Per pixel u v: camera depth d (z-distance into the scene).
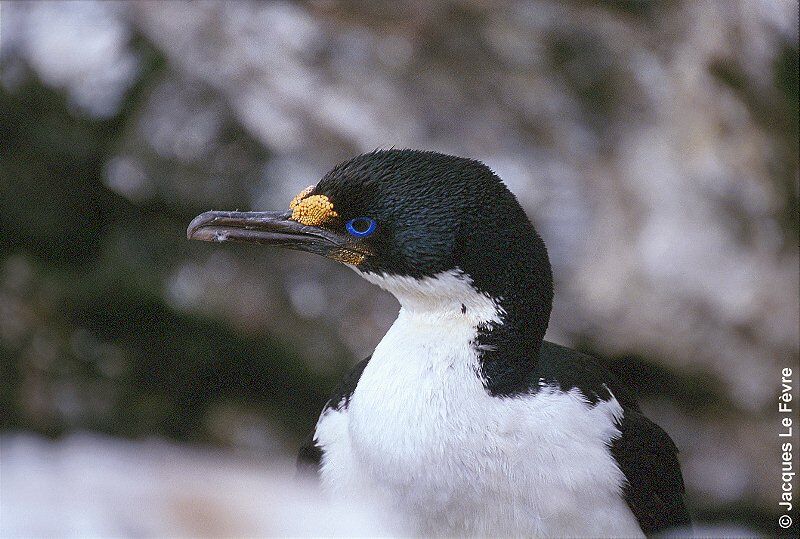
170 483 4.05
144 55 13.94
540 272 6.78
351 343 13.34
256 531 3.86
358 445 6.77
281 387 13.25
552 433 6.62
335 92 13.52
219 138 13.55
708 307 12.45
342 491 7.02
